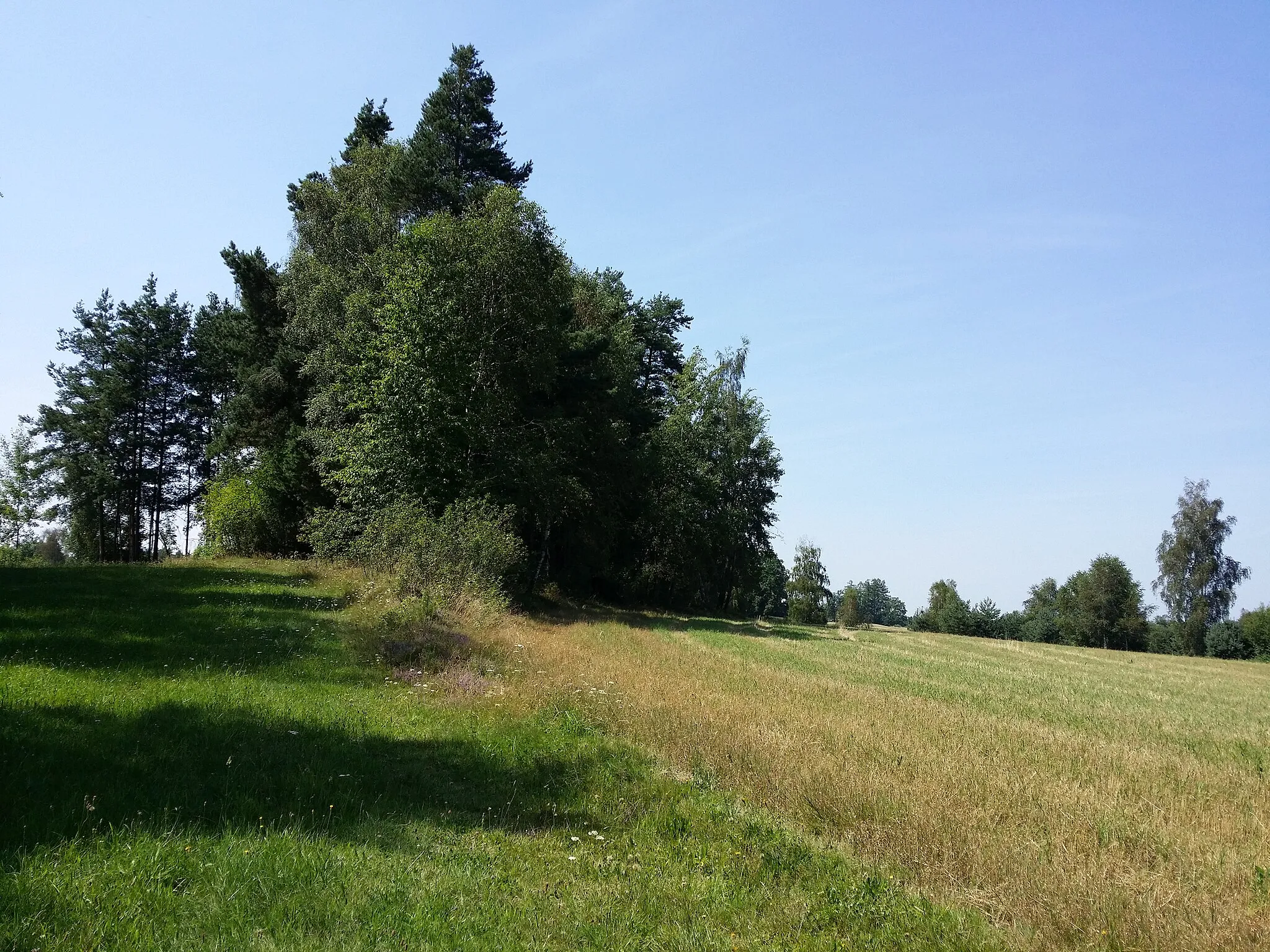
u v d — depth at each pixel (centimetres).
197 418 5906
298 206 4172
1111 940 563
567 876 610
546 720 1162
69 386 5438
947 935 555
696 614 5375
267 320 4134
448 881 561
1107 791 965
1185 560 7144
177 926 446
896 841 732
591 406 4050
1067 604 10231
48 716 861
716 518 5525
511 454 3203
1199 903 630
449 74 3997
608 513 4400
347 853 584
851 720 1334
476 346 3109
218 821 625
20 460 5372
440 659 1489
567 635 2450
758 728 1161
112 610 1698
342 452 3059
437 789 802
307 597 2189
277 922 461
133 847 539
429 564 2189
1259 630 6644
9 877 466
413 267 3073
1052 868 673
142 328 5559
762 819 796
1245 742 1505
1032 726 1464
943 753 1118
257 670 1296
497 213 3192
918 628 9812
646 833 736
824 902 601
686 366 5650
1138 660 4269
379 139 4416
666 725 1151
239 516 3600
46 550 8125
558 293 3472
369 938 456
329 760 827
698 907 576
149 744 802
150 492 5925
